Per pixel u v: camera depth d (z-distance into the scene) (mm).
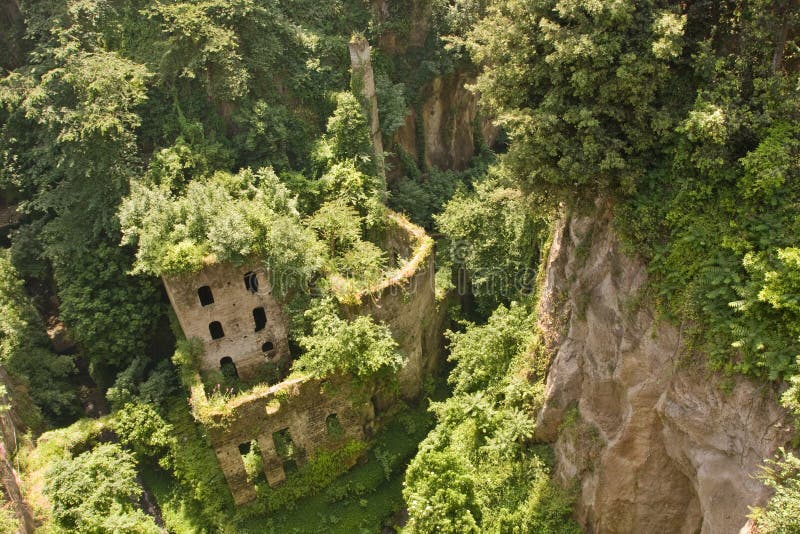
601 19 20891
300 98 45031
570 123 22297
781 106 19797
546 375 28922
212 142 40344
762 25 20359
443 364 42250
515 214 36844
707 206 20844
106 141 37062
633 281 22953
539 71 22844
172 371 37656
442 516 26828
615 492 24828
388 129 45000
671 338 21312
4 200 45688
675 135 21312
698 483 20234
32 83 39750
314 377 32500
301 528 32906
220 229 32562
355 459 35250
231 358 36406
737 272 19312
